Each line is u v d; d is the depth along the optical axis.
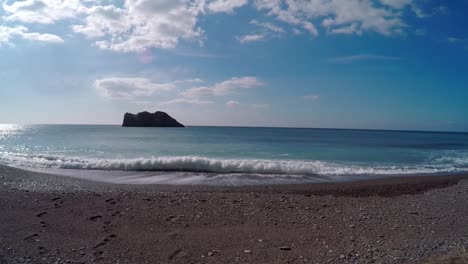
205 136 57.31
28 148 28.38
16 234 6.06
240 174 15.79
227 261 5.15
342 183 13.59
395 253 5.54
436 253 5.55
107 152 25.20
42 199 8.88
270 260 5.21
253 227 6.98
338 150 30.47
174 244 5.86
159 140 42.00
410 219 7.88
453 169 18.69
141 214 7.73
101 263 4.95
